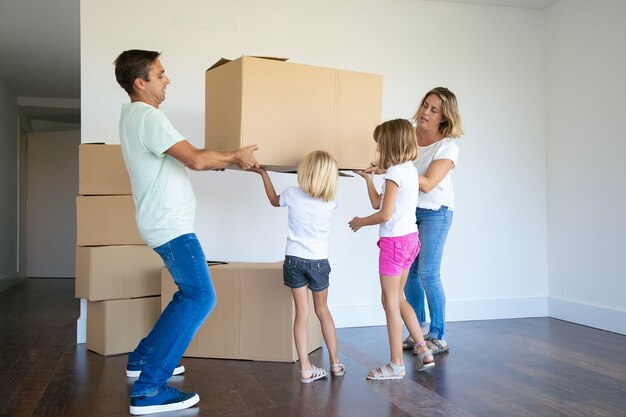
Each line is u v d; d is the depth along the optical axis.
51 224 7.66
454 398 2.21
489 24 4.04
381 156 2.51
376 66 3.79
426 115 2.81
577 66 3.84
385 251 2.50
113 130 3.35
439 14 3.93
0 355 2.96
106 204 2.98
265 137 2.32
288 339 2.77
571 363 2.76
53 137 7.69
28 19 4.37
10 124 6.72
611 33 3.55
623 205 3.48
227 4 3.54
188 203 2.14
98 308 2.98
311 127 2.43
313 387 2.36
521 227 4.11
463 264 3.98
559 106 4.02
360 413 2.04
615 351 3.01
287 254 2.44
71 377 2.51
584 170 3.79
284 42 3.62
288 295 2.78
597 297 3.69
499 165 4.06
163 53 3.44
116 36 3.37
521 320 3.95
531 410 2.07
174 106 3.45
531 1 3.99
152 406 2.04
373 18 3.79
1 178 6.25
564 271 3.99
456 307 3.93
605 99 3.61
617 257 3.52
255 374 2.56
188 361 2.81
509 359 2.83
